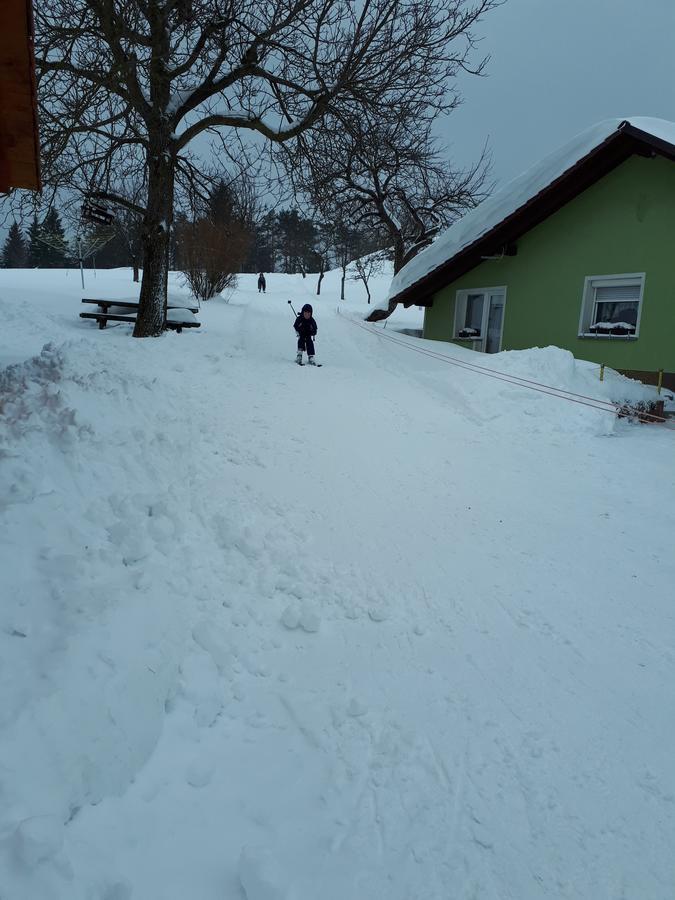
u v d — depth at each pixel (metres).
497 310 14.59
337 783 2.58
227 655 3.21
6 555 2.79
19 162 5.79
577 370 9.64
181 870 2.05
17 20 3.89
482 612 3.97
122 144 12.41
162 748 2.55
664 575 4.49
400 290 16.30
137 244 25.27
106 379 5.73
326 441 7.15
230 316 20.61
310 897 2.06
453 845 2.34
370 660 3.43
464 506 5.68
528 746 2.86
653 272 10.84
